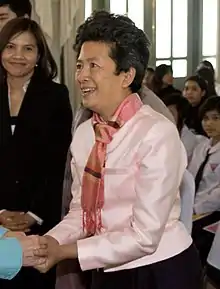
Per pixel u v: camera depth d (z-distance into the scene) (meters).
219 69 6.24
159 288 1.53
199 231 3.00
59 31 5.12
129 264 1.54
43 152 2.31
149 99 1.80
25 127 2.30
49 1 4.95
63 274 1.79
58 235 1.62
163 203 1.46
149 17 6.16
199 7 6.36
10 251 1.51
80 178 1.64
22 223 2.25
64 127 2.35
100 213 1.54
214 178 3.26
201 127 3.67
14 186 2.30
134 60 1.49
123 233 1.49
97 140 1.53
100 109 1.52
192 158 3.40
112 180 1.51
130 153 1.49
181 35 6.38
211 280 2.71
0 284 2.37
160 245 1.54
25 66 2.31
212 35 6.41
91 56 1.47
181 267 1.56
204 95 4.50
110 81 1.49
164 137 1.47
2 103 2.32
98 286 1.60
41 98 2.33
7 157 2.30
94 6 5.83
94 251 1.49
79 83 1.52
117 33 1.46
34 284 2.38
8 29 2.30
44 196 2.31
